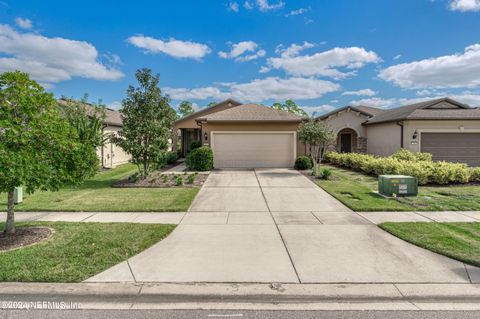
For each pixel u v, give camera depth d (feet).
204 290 11.24
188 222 20.22
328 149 63.26
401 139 50.83
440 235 16.83
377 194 29.55
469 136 48.49
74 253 14.23
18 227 18.33
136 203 25.67
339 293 11.05
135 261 13.61
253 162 51.90
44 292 11.05
